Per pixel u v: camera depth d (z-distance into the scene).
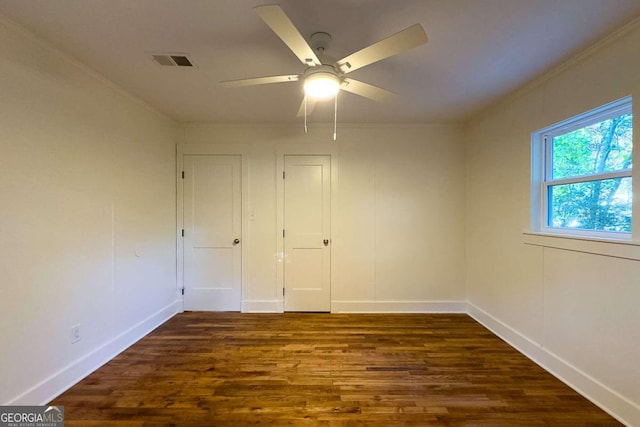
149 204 3.13
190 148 3.68
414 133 3.72
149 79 2.45
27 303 1.83
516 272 2.75
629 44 1.74
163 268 3.40
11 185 1.74
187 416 1.83
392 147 3.72
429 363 2.48
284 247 3.74
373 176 3.72
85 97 2.27
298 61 2.15
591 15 1.64
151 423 1.77
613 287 1.85
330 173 3.72
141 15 1.65
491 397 2.03
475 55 2.06
